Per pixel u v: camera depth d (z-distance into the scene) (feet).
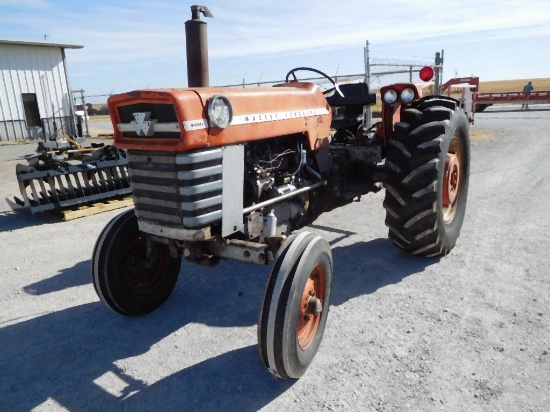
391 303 10.85
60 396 8.13
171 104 7.79
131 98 8.26
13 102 52.16
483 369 8.17
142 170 8.64
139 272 10.91
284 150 10.89
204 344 9.61
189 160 7.89
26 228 18.88
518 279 11.69
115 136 8.94
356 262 13.43
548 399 7.32
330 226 16.97
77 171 20.43
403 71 35.45
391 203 12.55
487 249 13.89
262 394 7.93
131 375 8.64
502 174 24.45
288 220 11.08
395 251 14.17
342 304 10.94
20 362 9.25
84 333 10.29
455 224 13.66
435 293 11.22
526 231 15.28
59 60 54.95
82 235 17.58
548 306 10.23
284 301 7.61
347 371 8.38
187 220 8.18
